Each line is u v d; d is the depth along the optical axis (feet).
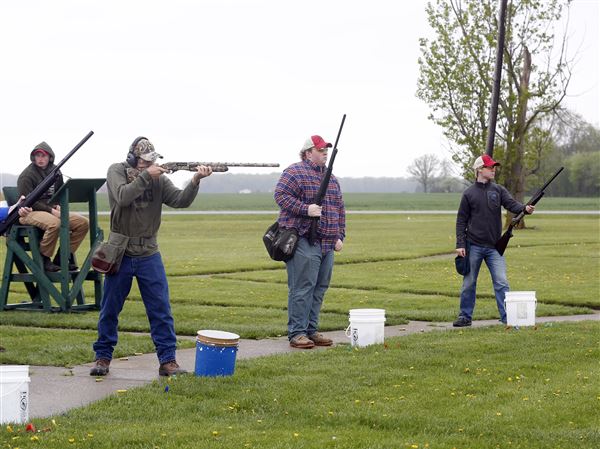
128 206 33.14
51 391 31.24
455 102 155.12
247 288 65.00
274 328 45.16
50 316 49.29
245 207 338.95
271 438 25.08
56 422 26.81
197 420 27.27
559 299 58.23
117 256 33.12
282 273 77.30
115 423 26.84
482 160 46.32
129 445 24.52
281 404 29.01
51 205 52.01
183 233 144.36
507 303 45.70
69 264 53.47
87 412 27.84
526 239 125.39
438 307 55.16
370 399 29.86
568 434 25.89
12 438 24.89
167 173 33.30
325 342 41.39
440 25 154.10
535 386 31.58
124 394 30.27
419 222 184.85
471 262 46.37
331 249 41.42
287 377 32.78
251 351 39.42
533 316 45.70
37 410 28.60
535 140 157.99
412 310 53.16
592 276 74.28
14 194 51.96
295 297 40.68
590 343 40.16
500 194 46.62
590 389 31.04
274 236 40.86
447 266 83.71
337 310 53.36
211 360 32.68
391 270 79.97
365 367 34.53
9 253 51.93
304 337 40.60
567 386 31.53
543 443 25.09
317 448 24.20
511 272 77.61
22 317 48.75
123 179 33.06
